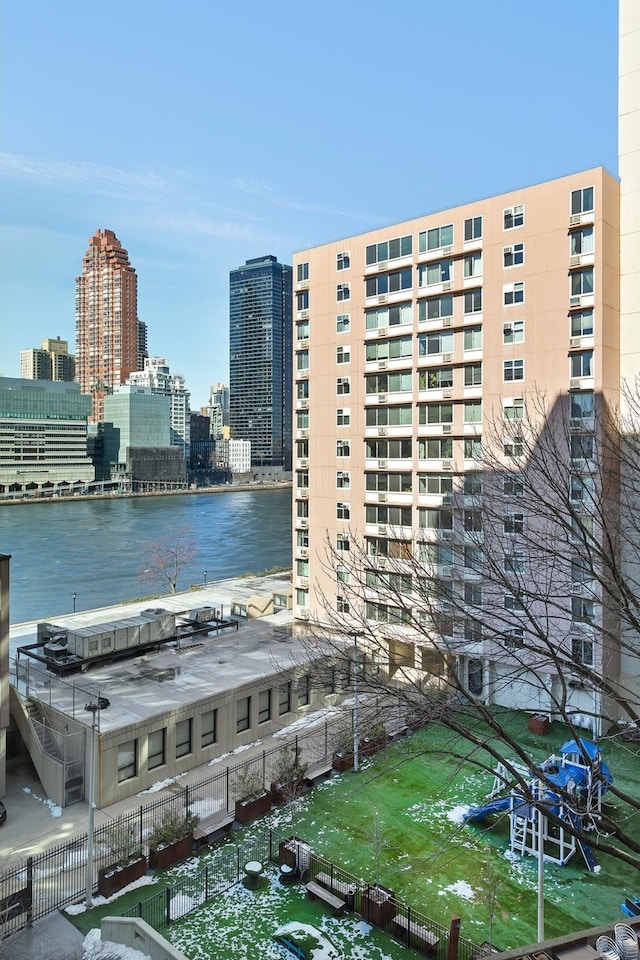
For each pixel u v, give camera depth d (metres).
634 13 38.16
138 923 19.59
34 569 104.94
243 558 115.62
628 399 35.69
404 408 44.78
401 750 33.81
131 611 54.28
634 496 32.00
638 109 37.91
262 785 29.95
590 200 37.03
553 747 34.88
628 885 23.92
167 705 33.31
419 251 43.84
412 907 22.66
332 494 48.41
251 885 23.81
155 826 26.41
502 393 40.16
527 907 22.67
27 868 22.19
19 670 38.38
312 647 35.06
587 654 34.34
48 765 30.30
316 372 49.62
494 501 29.78
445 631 21.77
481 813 27.52
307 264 50.03
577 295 37.50
